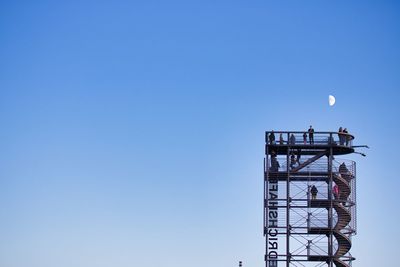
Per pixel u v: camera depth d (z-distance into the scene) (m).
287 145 103.00
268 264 102.50
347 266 102.06
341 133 102.75
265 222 103.19
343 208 102.94
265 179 104.00
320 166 103.50
